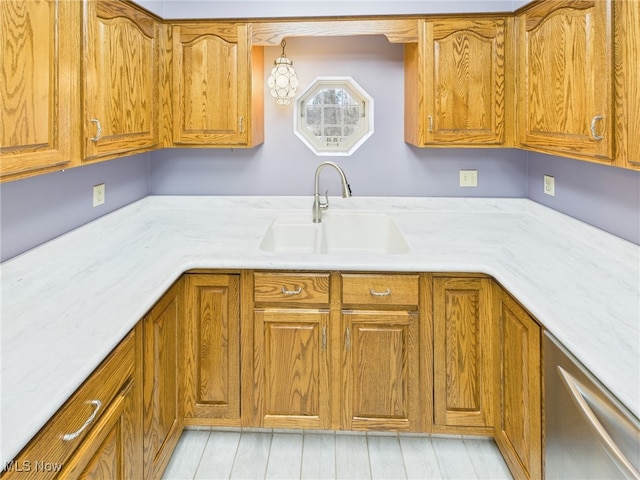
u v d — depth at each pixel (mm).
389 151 2768
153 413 1641
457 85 2352
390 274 1948
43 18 1363
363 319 1980
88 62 1656
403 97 2729
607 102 1488
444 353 1970
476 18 2322
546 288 1586
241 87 2410
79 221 2080
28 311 1405
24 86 1279
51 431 986
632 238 1800
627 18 1382
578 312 1391
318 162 2789
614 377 1049
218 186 2816
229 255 1979
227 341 2018
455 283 1937
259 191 2814
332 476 1900
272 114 2766
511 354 1756
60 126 1465
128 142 2037
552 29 1902
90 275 1727
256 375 2027
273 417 2045
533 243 2146
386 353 1990
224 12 2506
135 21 2094
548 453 1430
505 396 1840
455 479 1877
